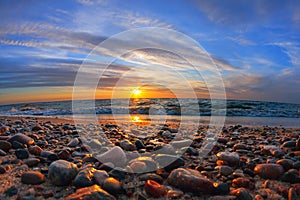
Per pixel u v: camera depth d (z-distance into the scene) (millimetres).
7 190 418
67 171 453
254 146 808
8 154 641
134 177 490
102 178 450
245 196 400
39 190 427
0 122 1495
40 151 651
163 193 415
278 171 490
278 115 2340
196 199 409
